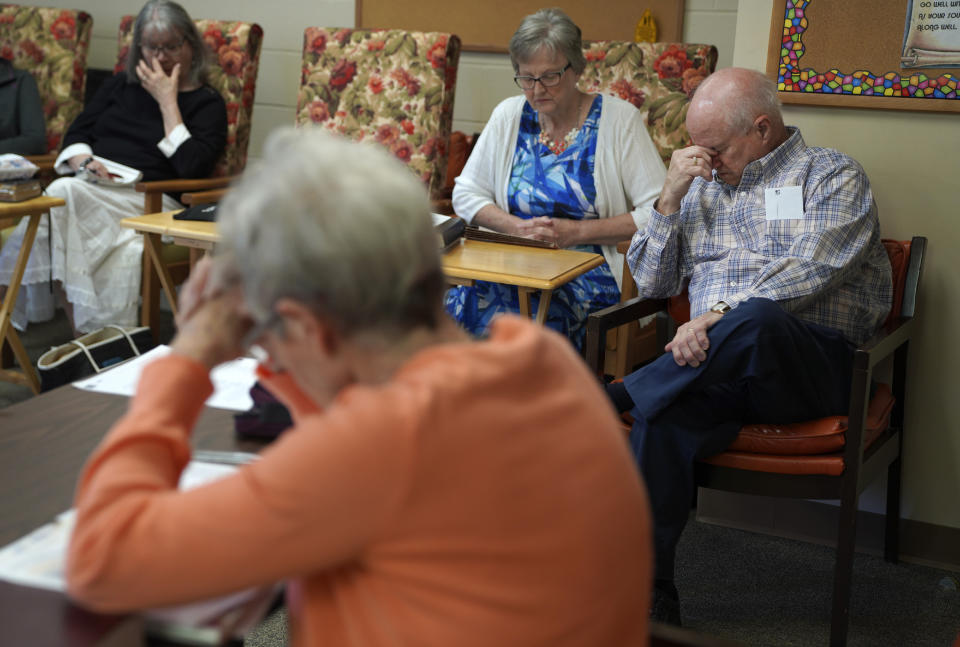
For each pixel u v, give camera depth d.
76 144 3.62
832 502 2.45
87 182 3.31
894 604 2.19
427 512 0.68
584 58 2.87
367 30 3.44
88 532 0.71
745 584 2.26
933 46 2.19
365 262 0.70
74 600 0.78
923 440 2.37
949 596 2.24
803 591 2.24
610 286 2.65
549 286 2.11
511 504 0.69
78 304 3.24
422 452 0.67
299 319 0.73
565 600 0.71
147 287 3.26
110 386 1.30
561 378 0.77
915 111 2.25
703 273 2.23
